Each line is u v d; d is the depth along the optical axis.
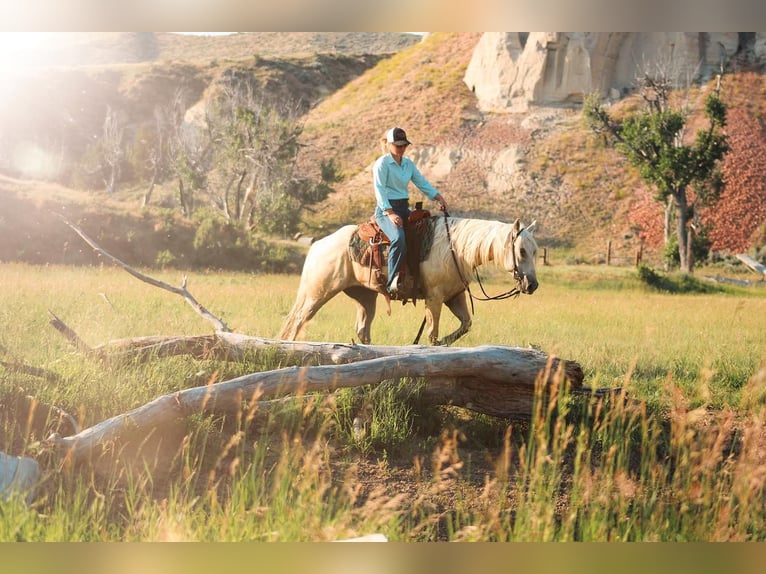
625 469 5.67
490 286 33.56
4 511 4.31
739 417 7.54
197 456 5.75
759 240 53.88
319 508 4.62
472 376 6.90
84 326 9.59
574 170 64.56
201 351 7.57
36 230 34.06
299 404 6.40
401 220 8.76
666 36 72.06
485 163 67.44
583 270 37.97
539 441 6.02
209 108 62.72
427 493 5.59
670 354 10.44
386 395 6.76
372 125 80.31
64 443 5.24
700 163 48.56
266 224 53.25
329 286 9.45
